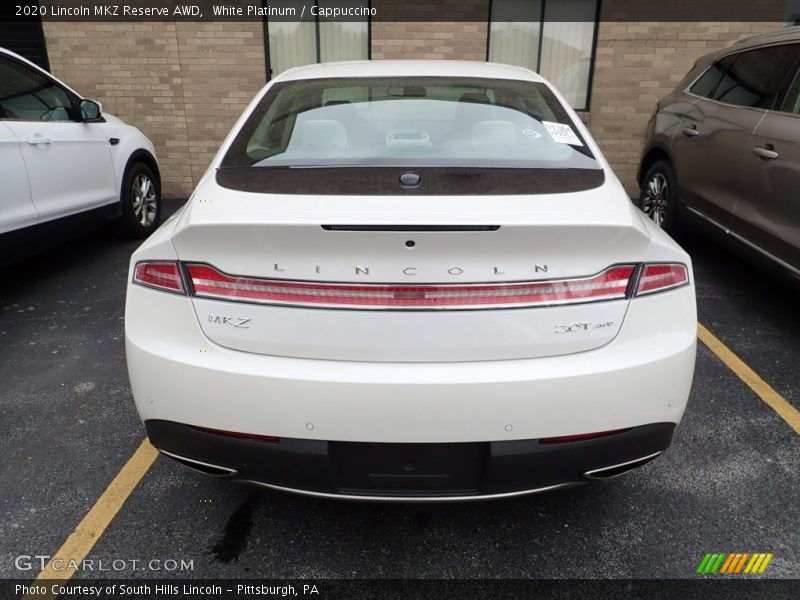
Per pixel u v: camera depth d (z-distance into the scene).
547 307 1.84
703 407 3.11
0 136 3.96
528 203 1.95
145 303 1.94
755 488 2.54
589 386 1.84
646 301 1.91
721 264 5.18
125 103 7.50
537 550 2.24
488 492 1.94
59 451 2.77
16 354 3.66
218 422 1.89
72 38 7.29
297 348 1.85
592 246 1.83
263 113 2.68
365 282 1.81
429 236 1.77
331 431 1.84
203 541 2.27
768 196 3.90
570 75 7.48
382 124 2.57
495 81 2.95
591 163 2.35
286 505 2.45
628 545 2.26
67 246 5.75
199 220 1.85
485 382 1.81
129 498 2.48
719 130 4.54
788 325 4.06
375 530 2.33
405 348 1.83
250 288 1.85
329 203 1.93
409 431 1.83
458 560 2.20
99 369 3.50
